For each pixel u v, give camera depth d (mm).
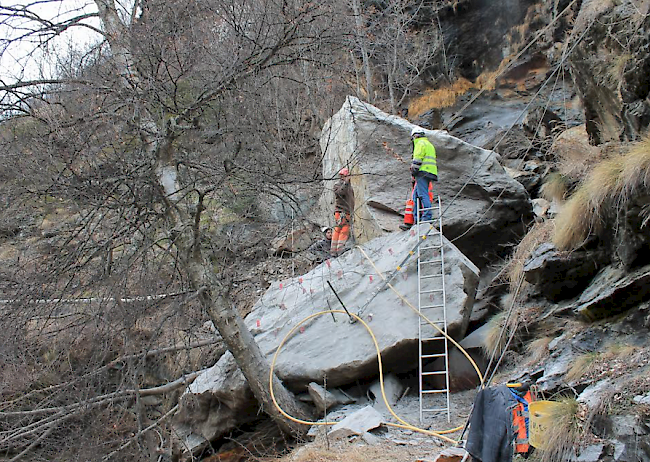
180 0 7613
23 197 7004
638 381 5688
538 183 13180
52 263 7129
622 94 8109
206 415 8969
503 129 16969
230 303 8180
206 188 7906
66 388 7207
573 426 5520
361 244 10906
